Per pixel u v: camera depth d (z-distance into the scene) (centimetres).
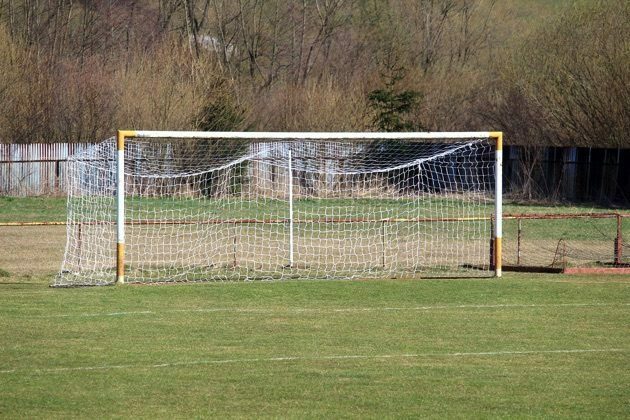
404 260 4575
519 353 2455
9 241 5088
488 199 7331
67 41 11544
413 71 11344
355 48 12781
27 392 2016
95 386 2077
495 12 13650
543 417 1858
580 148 7856
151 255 4622
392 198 6488
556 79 9300
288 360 2356
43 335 2652
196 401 1961
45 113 9100
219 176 6278
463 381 2145
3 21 10806
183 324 2847
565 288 3634
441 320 2941
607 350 2497
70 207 4903
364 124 9638
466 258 4638
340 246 5019
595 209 7219
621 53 8806
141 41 11769
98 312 3047
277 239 5197
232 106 8981
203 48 11712
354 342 2589
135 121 8719
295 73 12519
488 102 10431
